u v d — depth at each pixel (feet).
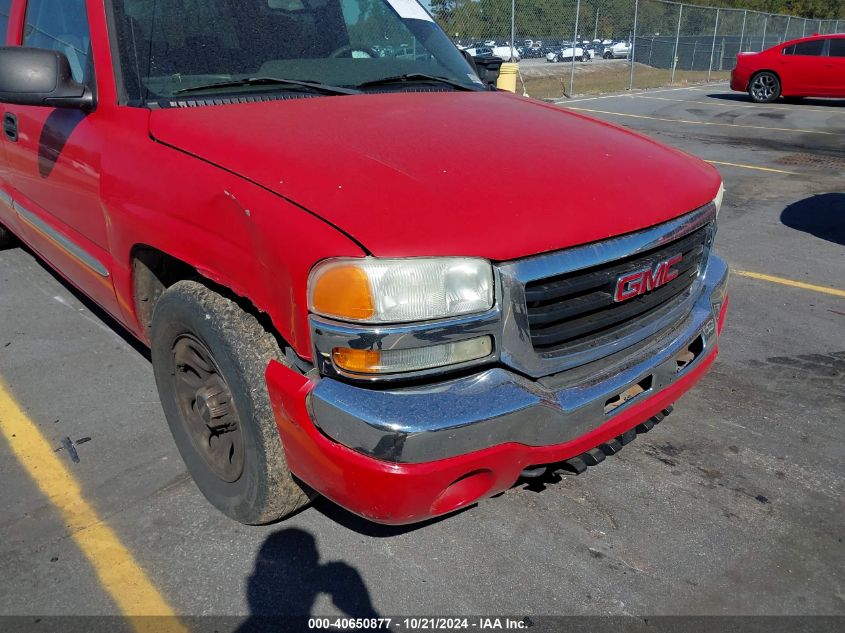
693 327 8.06
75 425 10.18
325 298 5.82
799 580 7.66
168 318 7.85
